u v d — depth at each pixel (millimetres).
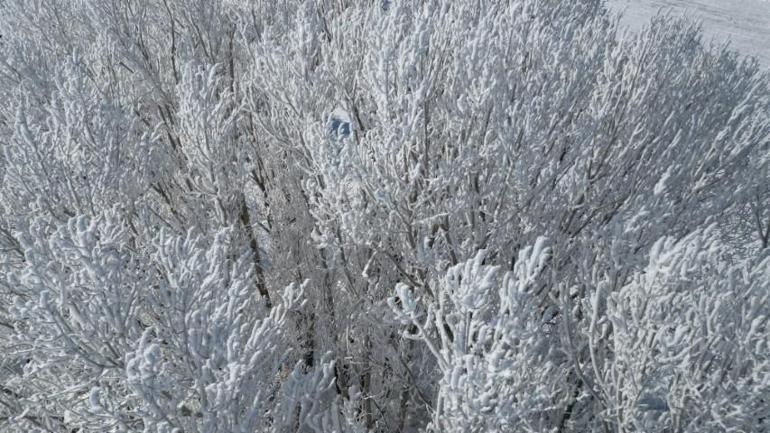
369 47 2887
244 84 4387
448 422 1968
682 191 3668
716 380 1899
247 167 4332
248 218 4242
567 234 3518
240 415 2039
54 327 1870
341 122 3703
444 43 3105
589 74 3541
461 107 2867
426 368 3619
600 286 2057
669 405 2055
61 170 2711
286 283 4402
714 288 1877
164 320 2092
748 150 4008
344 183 2768
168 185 4395
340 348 4109
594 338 2164
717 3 23000
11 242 2889
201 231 4012
